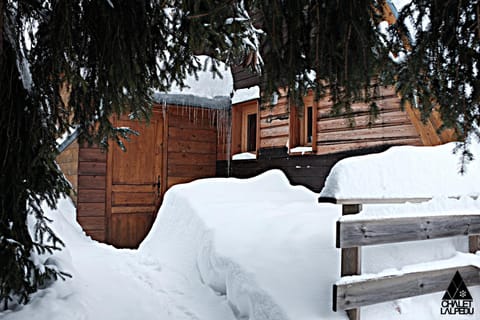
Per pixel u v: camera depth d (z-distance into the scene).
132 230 6.52
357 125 4.78
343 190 2.55
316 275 2.84
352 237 2.49
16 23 2.64
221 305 3.25
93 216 6.16
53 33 2.35
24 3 2.62
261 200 4.60
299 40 2.56
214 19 2.46
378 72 2.59
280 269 3.00
